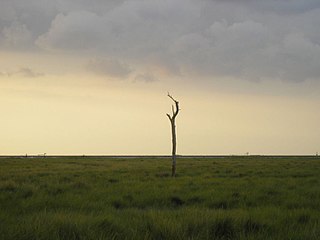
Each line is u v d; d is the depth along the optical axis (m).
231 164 48.06
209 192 16.41
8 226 8.12
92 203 12.97
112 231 8.28
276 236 8.16
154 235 8.09
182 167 40.28
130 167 40.44
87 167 39.69
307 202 13.59
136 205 14.12
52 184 19.55
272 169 35.38
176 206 14.23
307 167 39.34
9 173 28.58
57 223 8.31
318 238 7.89
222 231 8.59
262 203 13.65
